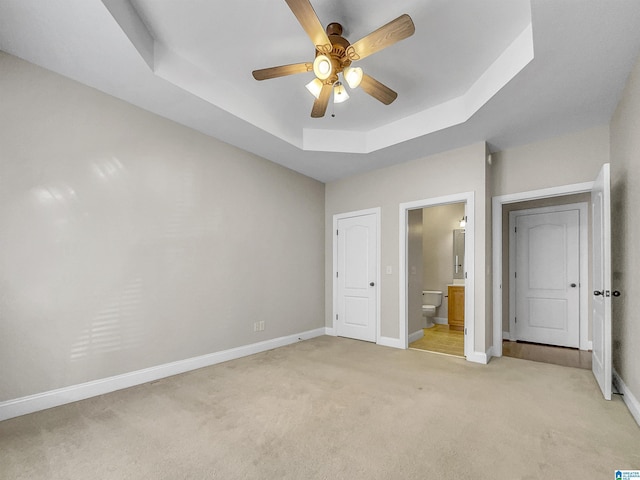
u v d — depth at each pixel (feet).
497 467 5.66
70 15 6.23
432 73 9.40
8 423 7.14
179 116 10.39
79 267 8.51
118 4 6.52
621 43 6.82
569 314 14.42
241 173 13.01
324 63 6.93
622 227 8.93
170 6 7.02
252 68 9.33
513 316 15.72
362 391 9.09
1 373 7.30
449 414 7.67
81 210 8.58
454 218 20.72
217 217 12.04
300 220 15.90
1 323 7.32
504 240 16.10
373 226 15.58
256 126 11.07
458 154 12.85
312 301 16.38
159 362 10.14
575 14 6.08
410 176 14.26
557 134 11.63
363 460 5.87
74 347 8.37
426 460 5.87
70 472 5.50
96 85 8.73
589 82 8.32
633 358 7.82
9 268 7.44
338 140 13.26
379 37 6.49
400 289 14.30
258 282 13.56
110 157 9.18
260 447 6.28
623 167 8.88
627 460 5.86
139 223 9.78
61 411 7.75
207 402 8.32
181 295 10.80
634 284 7.80
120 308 9.28
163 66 8.34
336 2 6.85
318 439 6.57
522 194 12.53
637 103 7.52
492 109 9.73
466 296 12.38
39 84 7.94
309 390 9.15
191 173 11.21
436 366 11.40
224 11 7.16
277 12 7.18
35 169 7.85
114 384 9.07
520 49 7.83
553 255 14.89
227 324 12.23
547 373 10.65
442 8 6.97
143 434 6.73
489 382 9.80
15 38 6.92
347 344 14.76
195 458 5.92
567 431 6.88
